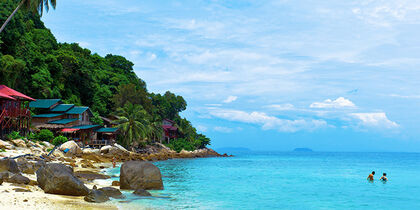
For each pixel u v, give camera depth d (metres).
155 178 21.20
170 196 19.44
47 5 41.19
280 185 29.03
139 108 81.06
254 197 22.08
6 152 32.81
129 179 20.45
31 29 83.12
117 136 79.19
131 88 95.56
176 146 107.81
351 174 42.25
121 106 92.94
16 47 63.75
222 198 21.20
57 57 79.81
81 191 16.31
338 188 27.59
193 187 25.89
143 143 86.31
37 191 16.19
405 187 28.70
